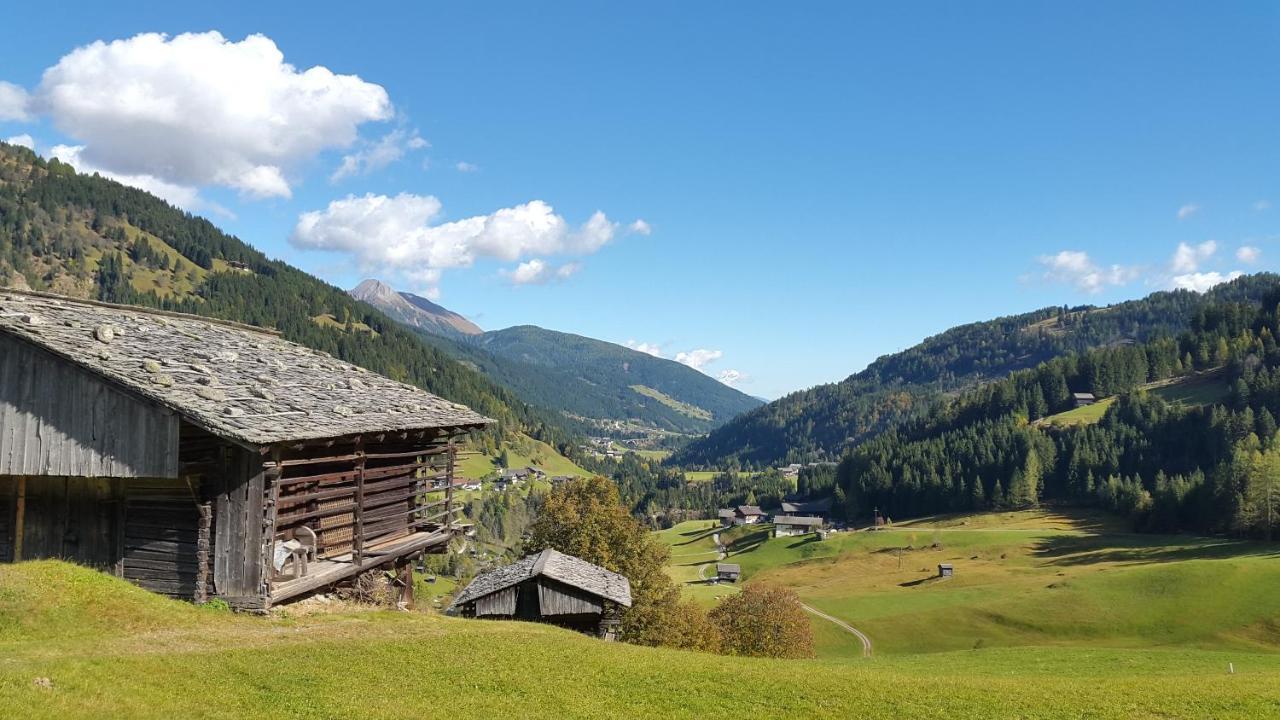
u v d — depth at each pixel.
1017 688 22.69
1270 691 23.06
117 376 18.33
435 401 30.89
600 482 53.16
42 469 18.95
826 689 20.59
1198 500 162.12
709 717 17.45
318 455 23.33
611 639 35.19
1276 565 97.81
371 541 26.66
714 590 144.88
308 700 14.89
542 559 36.25
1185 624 87.62
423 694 16.36
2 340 19.48
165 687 14.39
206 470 19.86
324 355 31.77
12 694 12.59
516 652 21.27
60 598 17.73
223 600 19.72
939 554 168.88
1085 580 105.88
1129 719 19.30
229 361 23.81
